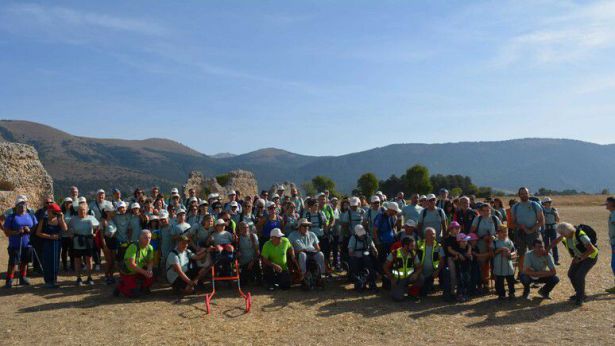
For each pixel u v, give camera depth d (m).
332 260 15.80
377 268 11.77
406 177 80.31
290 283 11.68
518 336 8.09
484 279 11.17
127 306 10.12
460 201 12.16
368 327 8.76
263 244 12.77
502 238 10.73
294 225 13.31
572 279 10.10
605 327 8.42
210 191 37.78
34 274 13.30
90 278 12.20
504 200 44.12
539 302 10.27
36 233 11.58
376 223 12.42
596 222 29.98
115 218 12.49
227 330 8.61
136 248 10.98
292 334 8.41
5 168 22.70
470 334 8.26
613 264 11.01
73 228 12.09
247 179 42.91
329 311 9.78
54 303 10.33
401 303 10.41
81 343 7.95
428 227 11.46
